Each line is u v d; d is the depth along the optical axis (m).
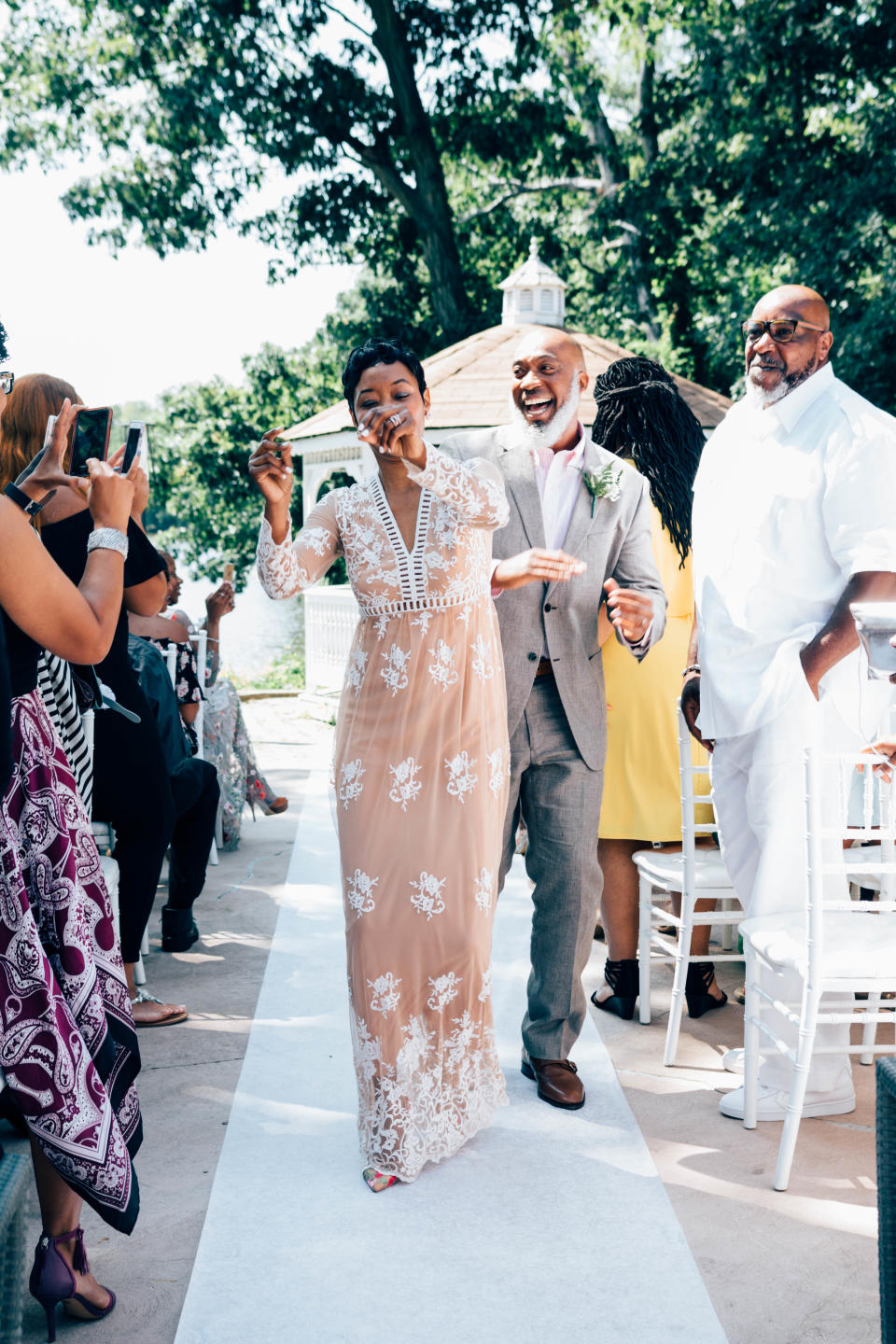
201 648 6.34
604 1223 2.75
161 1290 2.54
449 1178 2.96
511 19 22.20
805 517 3.39
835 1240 2.70
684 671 3.88
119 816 3.58
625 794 4.00
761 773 3.37
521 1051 3.76
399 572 2.89
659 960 4.02
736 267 21.48
